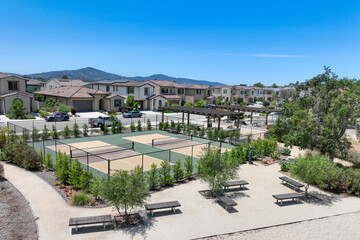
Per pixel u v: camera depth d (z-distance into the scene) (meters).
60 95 45.41
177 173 14.35
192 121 42.12
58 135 25.23
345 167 18.02
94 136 26.70
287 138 18.73
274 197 11.94
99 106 48.91
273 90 97.44
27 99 38.69
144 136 27.70
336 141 17.36
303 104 20.84
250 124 40.47
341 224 10.44
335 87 20.84
